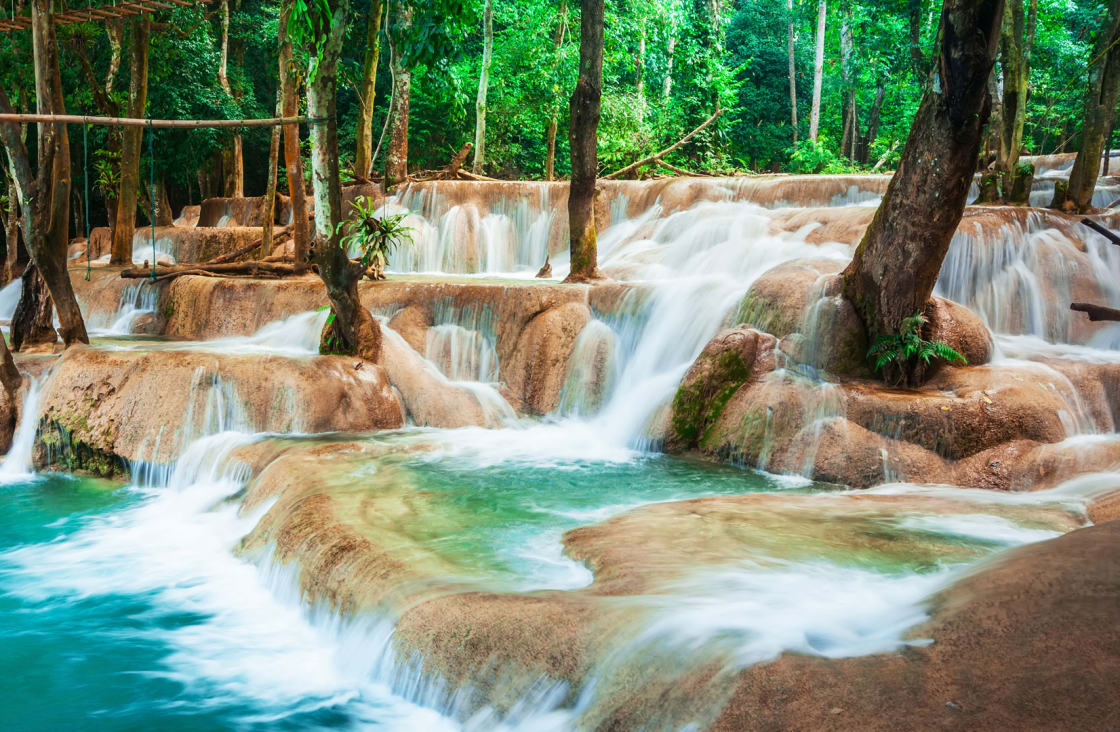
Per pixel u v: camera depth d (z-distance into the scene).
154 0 12.42
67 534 8.77
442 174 21.62
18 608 6.96
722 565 5.94
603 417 11.70
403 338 12.95
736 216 15.54
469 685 5.04
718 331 11.51
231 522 8.94
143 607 7.00
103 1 20.38
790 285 11.16
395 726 5.17
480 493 8.55
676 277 15.05
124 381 10.95
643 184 18.52
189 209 27.75
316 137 11.38
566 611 5.10
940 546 6.49
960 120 9.48
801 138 40.12
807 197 17.03
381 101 33.00
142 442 10.59
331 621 6.35
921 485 8.95
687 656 4.33
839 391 9.81
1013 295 12.52
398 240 18.67
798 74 40.34
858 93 39.12
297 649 6.27
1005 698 3.44
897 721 3.48
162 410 10.66
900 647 4.00
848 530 6.89
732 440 10.12
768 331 11.07
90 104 23.91
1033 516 7.40
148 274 15.66
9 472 11.09
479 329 13.05
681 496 8.67
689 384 10.56
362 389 11.41
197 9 26.36
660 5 29.09
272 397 10.89
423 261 18.66
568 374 12.30
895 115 36.19
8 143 11.77
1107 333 12.05
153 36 24.72
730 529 6.87
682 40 32.78
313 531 7.23
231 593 7.28
